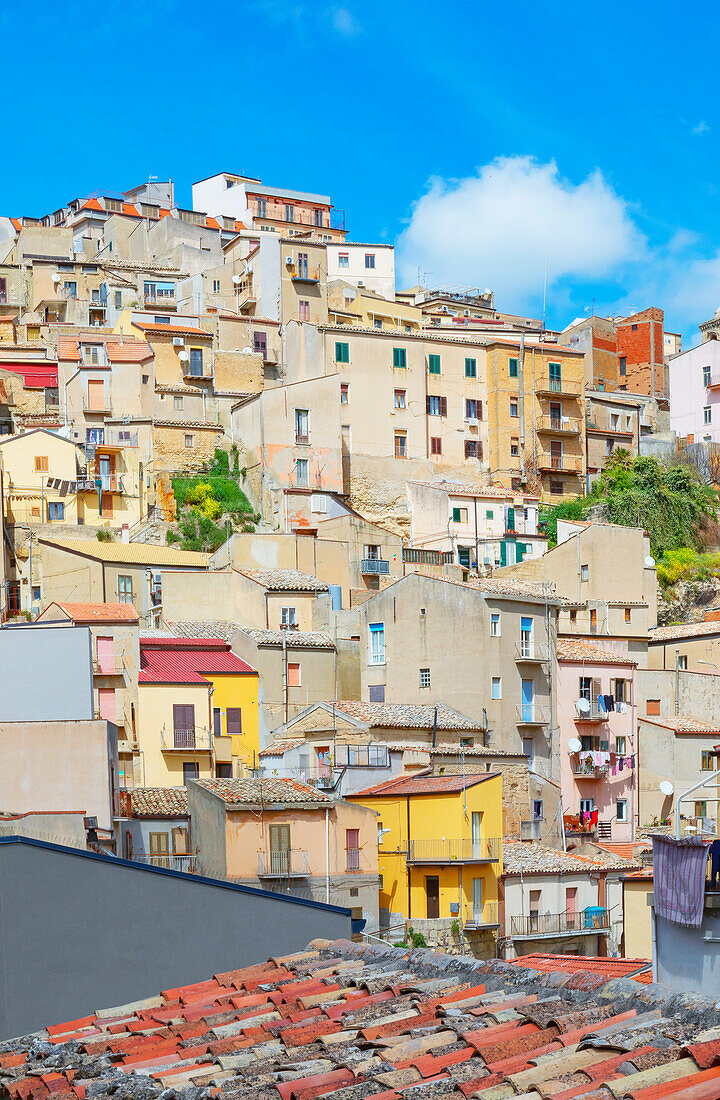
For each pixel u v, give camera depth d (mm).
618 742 80062
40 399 118188
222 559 94438
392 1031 17938
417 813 62250
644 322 155875
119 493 108375
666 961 20594
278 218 173750
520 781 71500
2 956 23609
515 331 150750
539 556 108438
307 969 22141
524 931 61938
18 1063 20078
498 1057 16312
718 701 87438
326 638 81500
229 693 77125
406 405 121688
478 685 74250
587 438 131500
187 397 117312
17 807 47281
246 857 55000
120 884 24438
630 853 71188
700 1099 13836
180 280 138500
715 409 141875
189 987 22797
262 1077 16734
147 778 72625
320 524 101438
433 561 103688
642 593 100688
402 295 177875
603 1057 15703
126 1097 16969
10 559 100688
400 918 60938
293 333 122250
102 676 72688
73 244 151625
